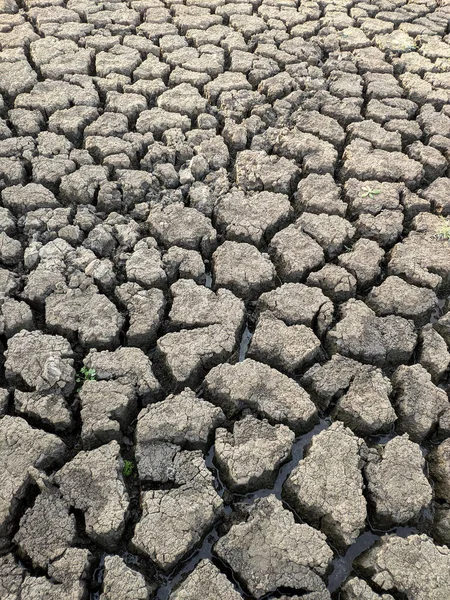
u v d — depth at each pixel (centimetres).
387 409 81
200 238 104
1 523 67
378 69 154
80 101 133
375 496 72
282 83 143
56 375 80
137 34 161
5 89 135
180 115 130
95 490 70
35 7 170
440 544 72
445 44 165
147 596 64
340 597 67
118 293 94
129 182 112
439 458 78
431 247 105
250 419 79
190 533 68
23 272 99
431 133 131
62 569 65
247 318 96
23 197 108
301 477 73
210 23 168
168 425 77
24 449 74
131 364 83
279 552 67
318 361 90
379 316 96
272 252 105
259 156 121
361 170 120
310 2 183
